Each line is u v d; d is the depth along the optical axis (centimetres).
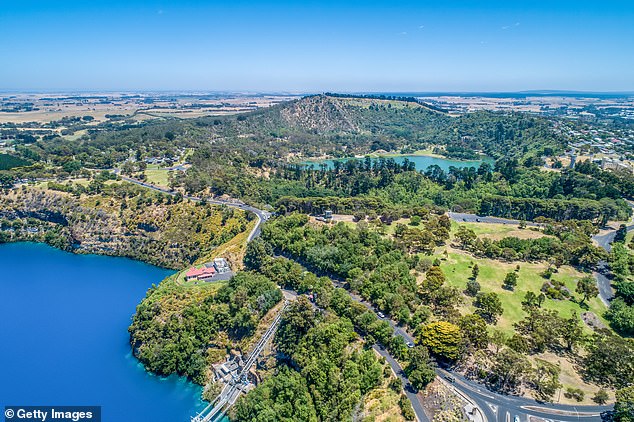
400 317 17512
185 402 16525
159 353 18150
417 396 13812
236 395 16612
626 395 12450
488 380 14400
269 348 17888
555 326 15962
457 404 13350
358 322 17438
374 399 13825
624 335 16912
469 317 16275
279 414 14350
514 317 17750
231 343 18988
